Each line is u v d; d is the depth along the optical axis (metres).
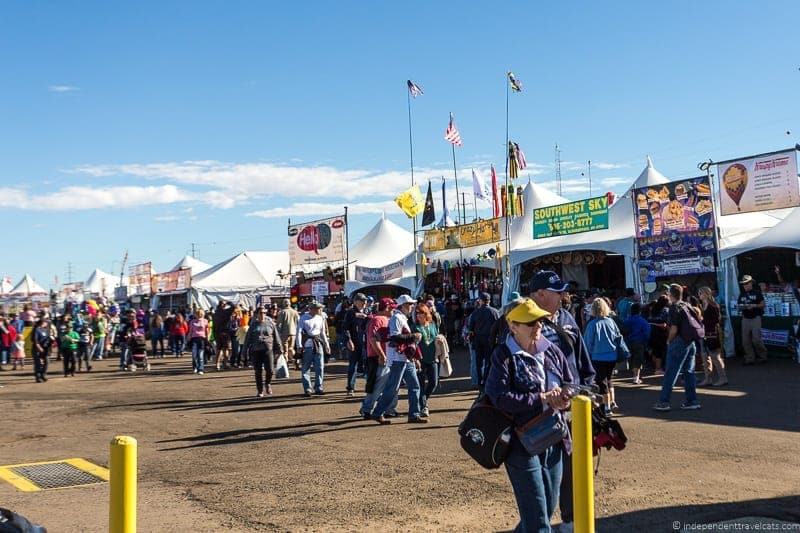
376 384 11.48
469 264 27.45
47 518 6.33
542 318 4.21
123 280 67.44
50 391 17.52
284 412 12.57
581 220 23.31
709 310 14.02
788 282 19.75
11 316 33.22
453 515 6.11
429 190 30.31
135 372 22.64
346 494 6.86
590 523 3.89
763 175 18.09
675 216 19.84
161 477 7.82
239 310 23.44
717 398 12.41
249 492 7.05
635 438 9.15
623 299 16.70
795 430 9.42
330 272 31.17
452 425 10.68
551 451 4.46
